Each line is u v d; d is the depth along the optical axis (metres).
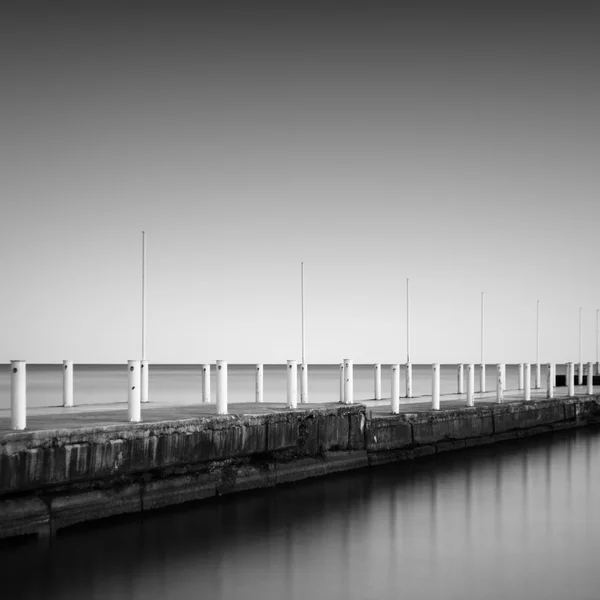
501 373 36.88
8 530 14.63
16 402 15.58
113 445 16.61
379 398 37.38
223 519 17.83
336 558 14.83
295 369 23.72
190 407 24.72
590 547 15.82
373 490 22.14
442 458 29.14
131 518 16.98
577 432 41.44
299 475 22.47
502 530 17.36
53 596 12.28
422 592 12.75
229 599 12.29
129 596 12.38
